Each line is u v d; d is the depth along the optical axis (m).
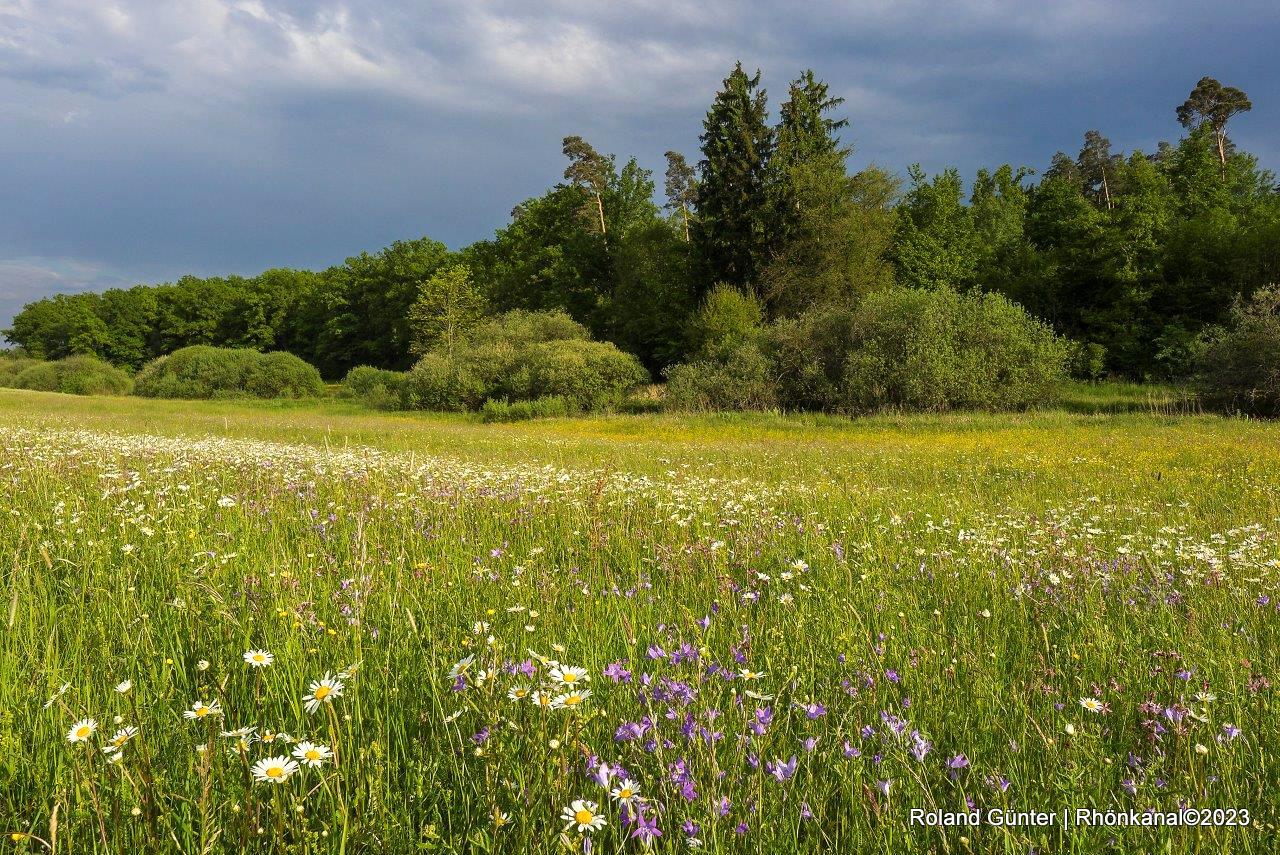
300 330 104.75
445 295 70.62
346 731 2.26
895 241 54.50
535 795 1.86
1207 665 3.04
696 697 2.32
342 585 3.62
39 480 6.83
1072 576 4.52
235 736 2.05
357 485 7.56
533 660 2.64
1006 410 30.75
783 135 49.94
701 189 52.78
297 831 1.75
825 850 1.97
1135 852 1.94
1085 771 2.21
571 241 66.19
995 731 2.51
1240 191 63.94
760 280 48.59
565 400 40.53
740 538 5.50
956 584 4.42
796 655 3.03
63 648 3.01
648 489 8.23
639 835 1.74
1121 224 45.44
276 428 24.28
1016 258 51.97
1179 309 42.03
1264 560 4.92
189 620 3.13
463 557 4.70
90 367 68.56
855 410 32.41
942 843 1.93
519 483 7.91
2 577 3.89
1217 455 14.55
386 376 59.84
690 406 36.72
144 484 6.96
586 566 4.73
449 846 1.81
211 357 64.12
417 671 2.77
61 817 1.82
